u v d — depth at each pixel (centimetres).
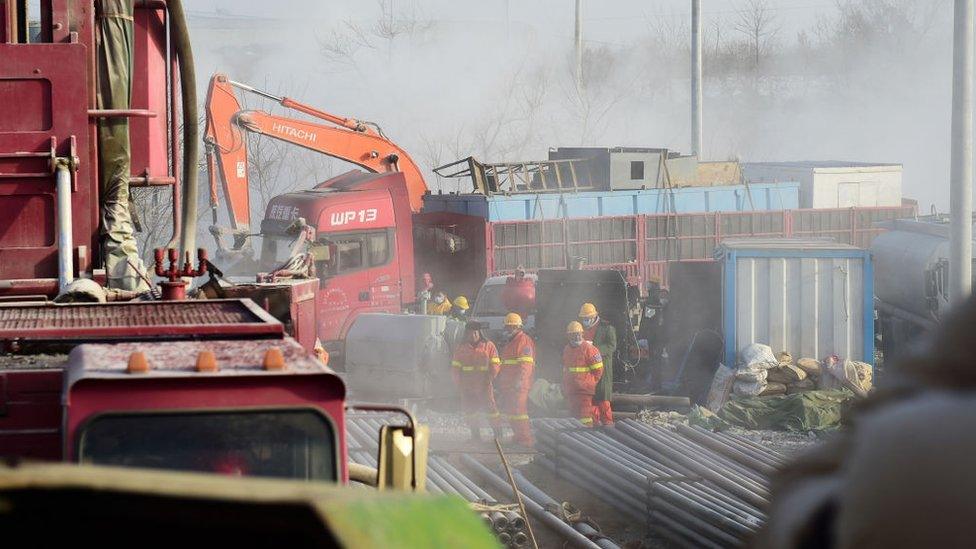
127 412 1020
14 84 2034
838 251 4984
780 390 4766
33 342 1337
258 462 1040
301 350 1195
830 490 319
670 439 3759
